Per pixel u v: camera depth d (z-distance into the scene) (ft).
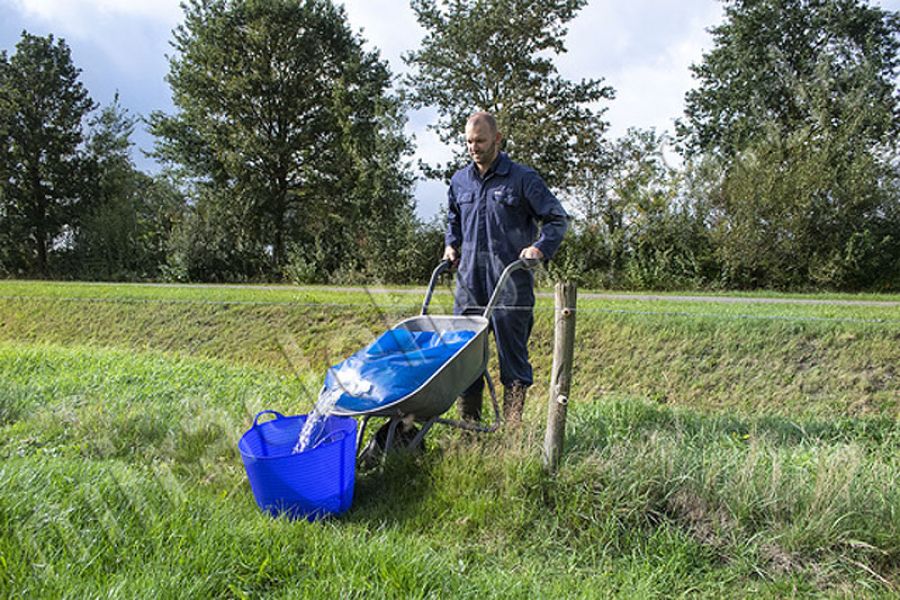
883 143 61.93
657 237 60.95
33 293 44.29
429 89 90.22
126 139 120.57
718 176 61.93
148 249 93.20
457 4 88.22
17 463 10.64
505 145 82.12
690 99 97.66
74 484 9.95
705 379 23.12
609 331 26.45
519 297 13.66
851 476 10.11
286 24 93.40
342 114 89.97
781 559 9.09
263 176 94.73
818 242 58.90
